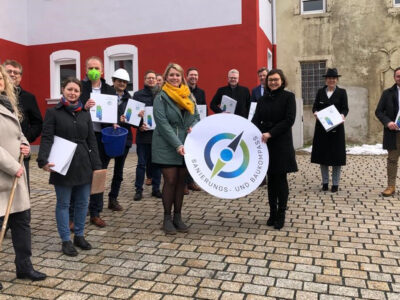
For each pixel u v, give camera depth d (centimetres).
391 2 1294
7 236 447
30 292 317
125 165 975
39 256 393
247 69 1089
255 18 1078
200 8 1121
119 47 1201
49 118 385
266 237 442
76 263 375
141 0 1173
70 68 1287
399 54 1295
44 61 1281
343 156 643
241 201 604
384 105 625
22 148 325
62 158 379
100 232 465
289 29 1382
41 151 378
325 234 450
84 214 411
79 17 1238
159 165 464
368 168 905
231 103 650
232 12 1095
